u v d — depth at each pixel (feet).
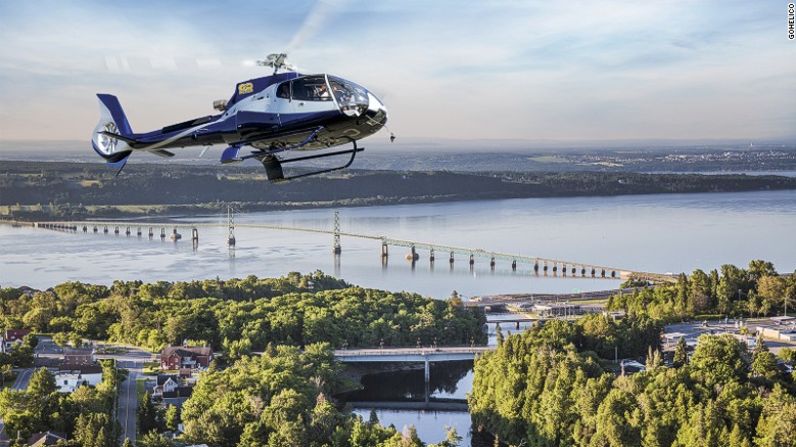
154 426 592.60
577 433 568.00
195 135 291.79
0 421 567.18
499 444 631.56
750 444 501.56
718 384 565.53
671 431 537.65
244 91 281.33
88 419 545.44
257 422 572.51
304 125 269.03
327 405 580.30
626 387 580.71
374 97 269.44
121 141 318.86
